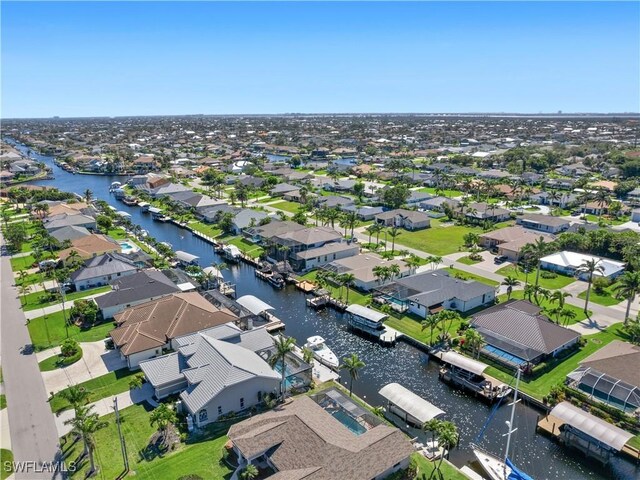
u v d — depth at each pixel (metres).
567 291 98.50
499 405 62.91
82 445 53.16
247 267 119.94
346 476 44.88
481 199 184.50
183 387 63.81
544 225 142.75
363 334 83.56
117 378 66.94
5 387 64.62
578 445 54.66
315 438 49.03
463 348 75.56
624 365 63.69
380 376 70.44
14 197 183.00
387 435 50.34
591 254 118.94
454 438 49.81
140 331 73.06
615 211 159.00
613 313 87.50
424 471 50.22
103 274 102.25
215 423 57.59
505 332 75.19
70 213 150.75
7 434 55.03
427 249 128.50
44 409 59.72
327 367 72.06
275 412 56.22
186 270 109.19
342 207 170.50
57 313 88.38
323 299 95.50
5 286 102.31
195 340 69.31
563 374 68.31
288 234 124.88
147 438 54.59
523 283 102.94
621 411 58.09
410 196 187.12
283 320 89.31
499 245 121.94
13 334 80.38
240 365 61.16
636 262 107.38
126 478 48.44
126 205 192.25
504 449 54.78
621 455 53.38
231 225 145.50
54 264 112.00
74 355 72.31
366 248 128.38
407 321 86.06
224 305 87.12
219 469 49.81
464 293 90.50
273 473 48.66
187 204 174.38
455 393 65.94
